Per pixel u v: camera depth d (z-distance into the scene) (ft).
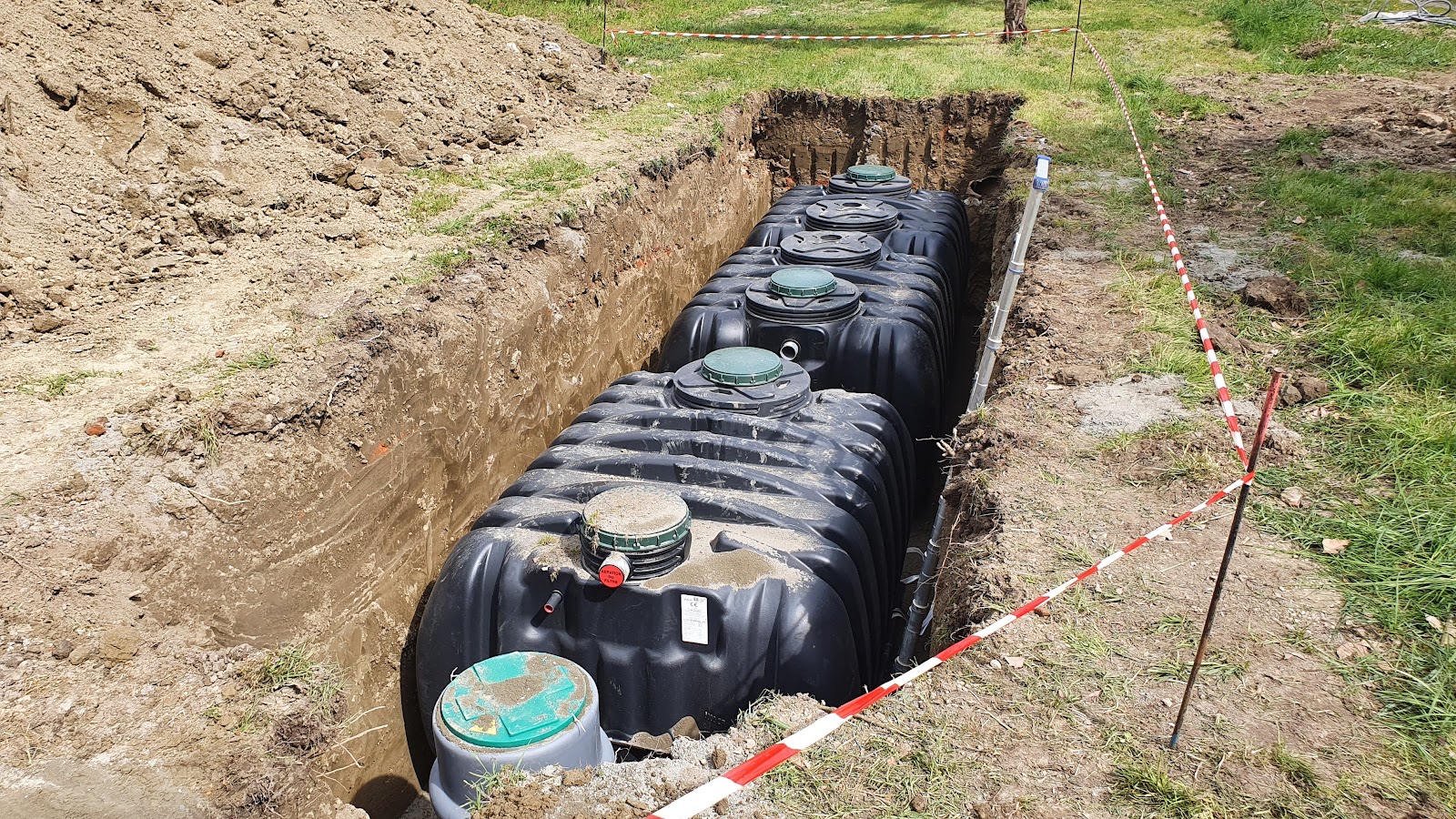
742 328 25.20
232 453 15.80
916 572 23.11
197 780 10.96
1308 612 12.19
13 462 14.43
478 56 35.09
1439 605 12.13
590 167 29.96
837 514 16.96
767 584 15.03
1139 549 13.55
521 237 24.62
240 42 26.58
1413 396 16.66
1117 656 11.64
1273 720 10.62
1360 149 32.83
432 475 20.22
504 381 22.68
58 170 21.08
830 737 10.69
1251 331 19.71
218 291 20.54
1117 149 33.60
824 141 43.47
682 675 14.96
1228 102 40.11
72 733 11.28
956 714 10.93
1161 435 16.11
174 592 14.12
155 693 12.25
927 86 42.78
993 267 30.32
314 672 13.61
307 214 24.22
